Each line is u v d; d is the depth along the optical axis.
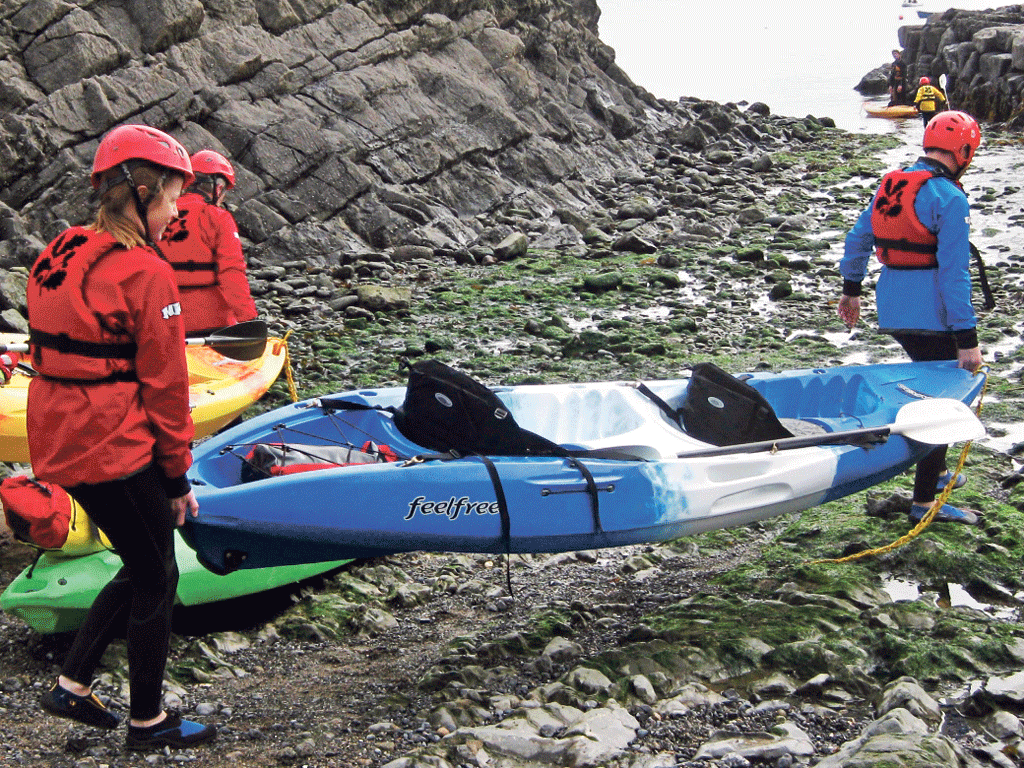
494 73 18.42
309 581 5.01
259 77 14.90
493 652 4.23
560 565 5.34
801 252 13.79
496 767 3.32
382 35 16.75
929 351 5.36
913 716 3.45
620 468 4.38
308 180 14.24
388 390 5.32
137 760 3.36
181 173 3.13
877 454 4.88
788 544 5.36
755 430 4.88
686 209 16.67
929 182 5.05
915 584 4.79
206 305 6.35
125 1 14.10
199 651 4.28
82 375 3.02
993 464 6.36
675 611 4.52
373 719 3.71
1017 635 4.19
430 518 4.14
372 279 12.69
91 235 3.03
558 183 17.38
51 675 4.05
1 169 12.34
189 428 3.17
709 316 10.75
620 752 3.38
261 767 3.37
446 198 15.63
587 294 11.72
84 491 3.07
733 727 3.57
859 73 43.88
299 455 4.55
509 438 4.47
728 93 37.38
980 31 28.73
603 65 22.94
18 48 13.20
